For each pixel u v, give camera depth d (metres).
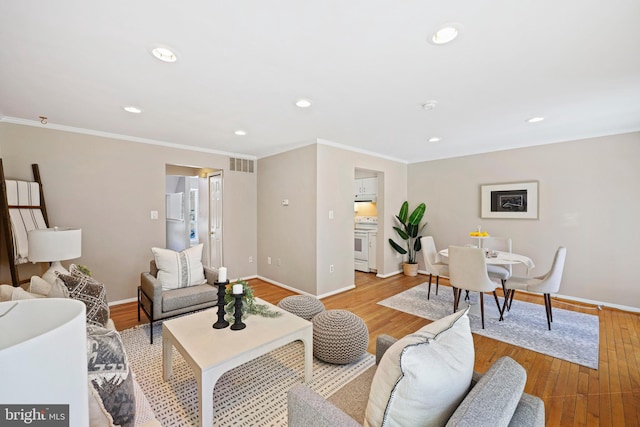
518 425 0.83
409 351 0.85
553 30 1.51
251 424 1.59
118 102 2.46
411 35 1.55
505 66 1.89
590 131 3.46
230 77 2.01
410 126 3.22
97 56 1.73
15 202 2.71
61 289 1.64
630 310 3.37
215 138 3.71
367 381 1.36
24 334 0.47
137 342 2.53
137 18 1.39
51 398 0.39
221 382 1.98
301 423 0.98
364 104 2.54
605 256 3.53
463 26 1.48
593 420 1.64
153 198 3.80
